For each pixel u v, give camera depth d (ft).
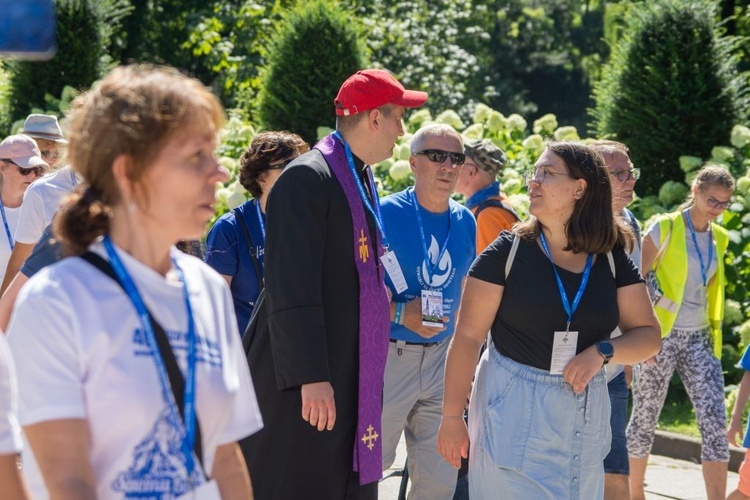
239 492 8.03
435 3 77.87
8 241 20.36
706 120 36.68
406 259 17.67
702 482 23.58
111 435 7.06
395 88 13.96
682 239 20.98
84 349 7.00
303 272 12.91
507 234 13.51
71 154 7.52
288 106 45.60
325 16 45.75
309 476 13.39
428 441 17.85
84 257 7.27
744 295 30.17
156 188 7.34
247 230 17.37
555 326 13.04
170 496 7.16
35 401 6.91
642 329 13.53
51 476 6.86
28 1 6.16
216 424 7.65
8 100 51.34
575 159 13.07
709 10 37.27
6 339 7.15
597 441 13.24
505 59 130.72
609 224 13.17
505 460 12.91
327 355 13.10
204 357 7.56
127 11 57.57
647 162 37.11
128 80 7.40
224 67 79.41
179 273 7.73
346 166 13.66
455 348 13.39
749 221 30.48
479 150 20.33
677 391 29.25
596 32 132.46
